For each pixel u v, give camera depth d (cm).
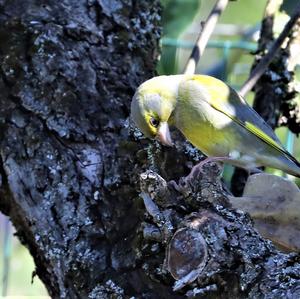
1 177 783
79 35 850
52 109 794
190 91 825
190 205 656
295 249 698
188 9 1059
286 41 948
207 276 625
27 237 789
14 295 1333
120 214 724
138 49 884
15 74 815
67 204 747
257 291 599
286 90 939
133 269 680
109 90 829
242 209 708
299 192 709
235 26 1239
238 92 885
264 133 830
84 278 705
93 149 775
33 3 866
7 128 790
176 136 868
